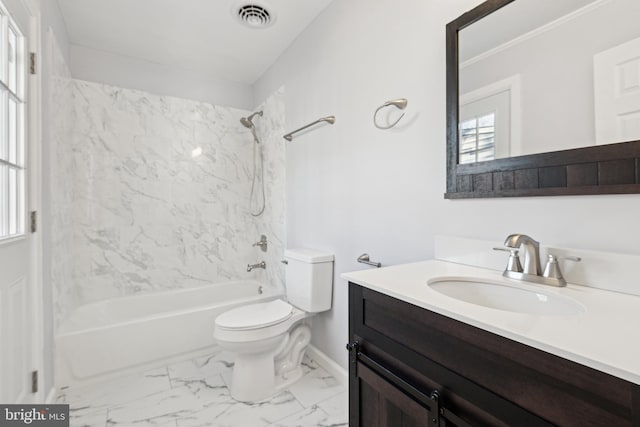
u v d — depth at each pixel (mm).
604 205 825
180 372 1964
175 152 2725
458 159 1167
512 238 884
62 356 1754
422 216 1335
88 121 2363
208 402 1645
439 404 713
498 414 607
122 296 2484
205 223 2869
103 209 2420
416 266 1133
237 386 1675
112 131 2457
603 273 815
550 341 528
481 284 977
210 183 2893
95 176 2389
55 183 1775
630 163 766
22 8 1300
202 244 2854
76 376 1780
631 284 771
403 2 1402
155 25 2121
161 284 2660
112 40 2297
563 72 881
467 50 1128
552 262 870
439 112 1255
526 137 967
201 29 2172
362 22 1643
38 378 1418
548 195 913
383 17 1510
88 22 2078
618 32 780
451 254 1194
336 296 1891
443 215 1246
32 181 1403
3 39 1157
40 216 1443
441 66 1242
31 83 1403
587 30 833
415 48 1349
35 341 1409
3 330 1113
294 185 2354
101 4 1898
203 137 2859
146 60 2600
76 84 2322
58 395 1706
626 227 790
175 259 2723
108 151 2439
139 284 2564
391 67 1470
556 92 896
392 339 861
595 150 820
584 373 491
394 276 994
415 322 791
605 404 469
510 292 918
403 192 1423
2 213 1161
